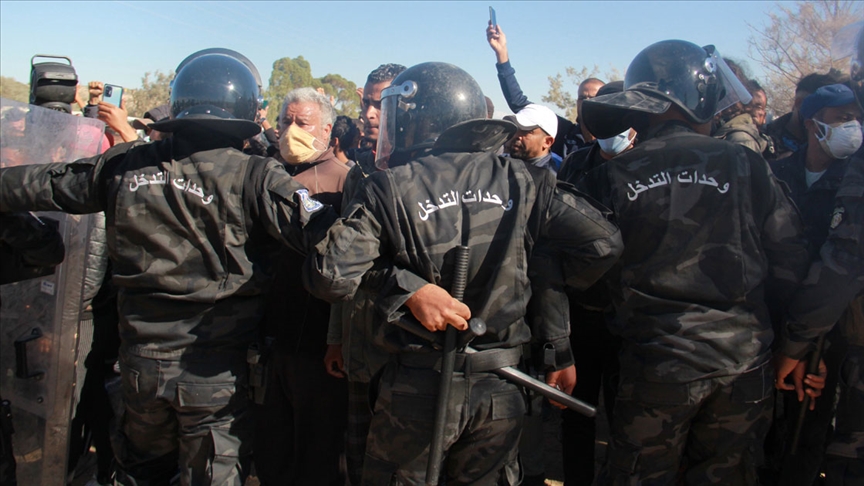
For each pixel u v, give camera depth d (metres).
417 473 2.19
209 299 2.38
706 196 2.36
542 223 2.27
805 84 3.70
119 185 2.38
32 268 2.66
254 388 2.49
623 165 2.50
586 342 3.24
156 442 2.55
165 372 2.38
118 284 2.45
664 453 2.44
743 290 2.36
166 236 2.36
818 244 2.83
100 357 3.21
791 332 2.48
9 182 2.45
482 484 2.25
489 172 2.21
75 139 2.82
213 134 2.46
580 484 3.25
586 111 2.66
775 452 3.23
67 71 3.03
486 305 2.13
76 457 3.20
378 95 3.68
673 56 2.53
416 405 2.16
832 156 2.85
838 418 2.59
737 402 2.36
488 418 2.20
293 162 3.03
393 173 2.17
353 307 2.68
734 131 3.56
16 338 2.72
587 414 2.27
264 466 3.14
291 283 2.97
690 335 2.34
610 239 2.28
